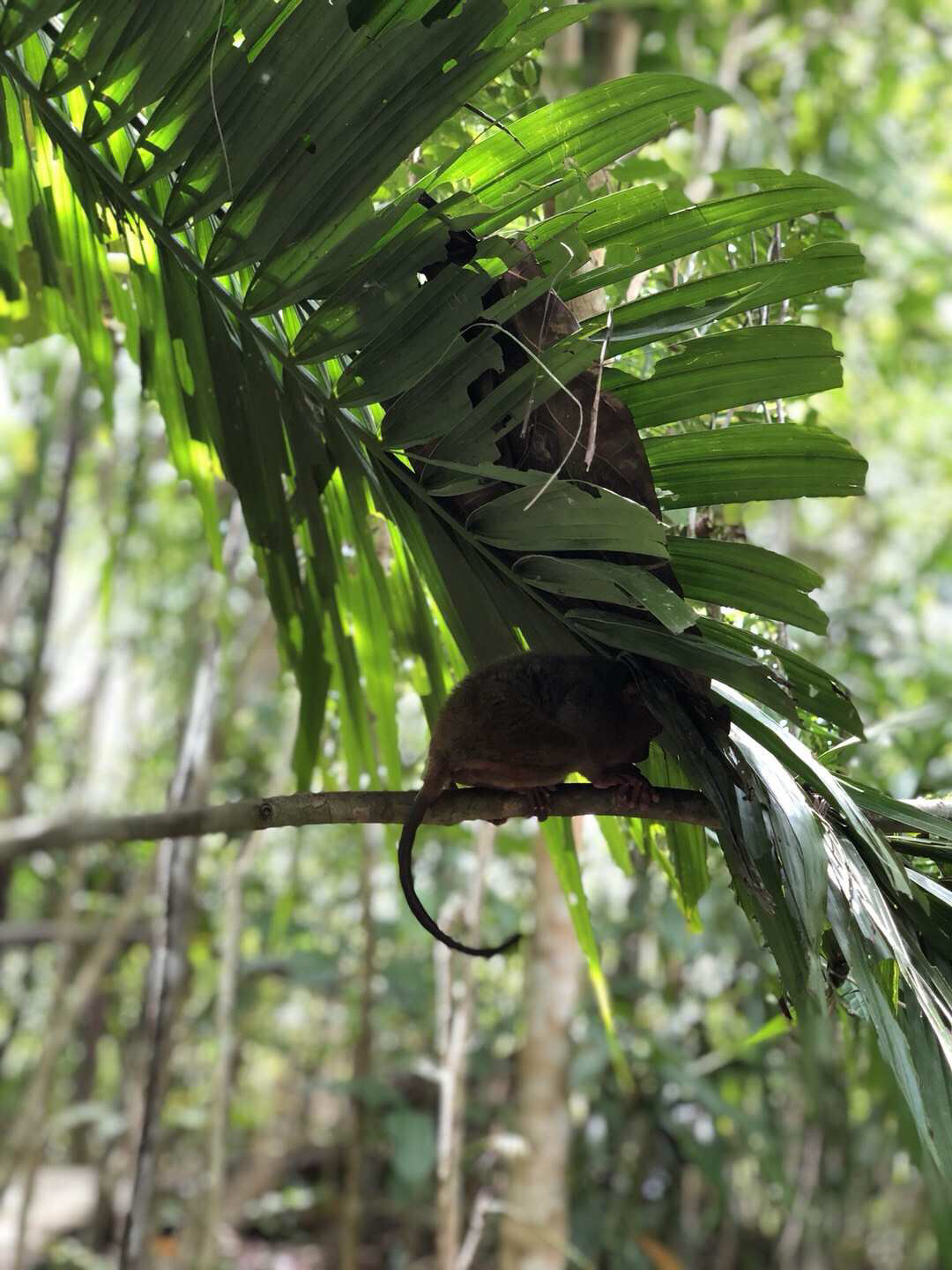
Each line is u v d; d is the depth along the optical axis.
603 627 2.37
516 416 2.27
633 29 5.64
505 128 2.31
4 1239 6.68
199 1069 8.36
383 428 2.41
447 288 2.27
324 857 7.39
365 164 2.25
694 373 2.37
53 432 6.28
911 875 2.34
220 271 2.42
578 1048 6.06
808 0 6.76
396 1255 7.16
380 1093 5.75
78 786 5.77
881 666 5.56
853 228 6.64
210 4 2.22
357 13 2.18
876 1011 1.96
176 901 4.27
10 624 6.41
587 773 2.50
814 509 8.45
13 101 2.66
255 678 6.16
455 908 4.89
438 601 2.79
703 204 2.32
